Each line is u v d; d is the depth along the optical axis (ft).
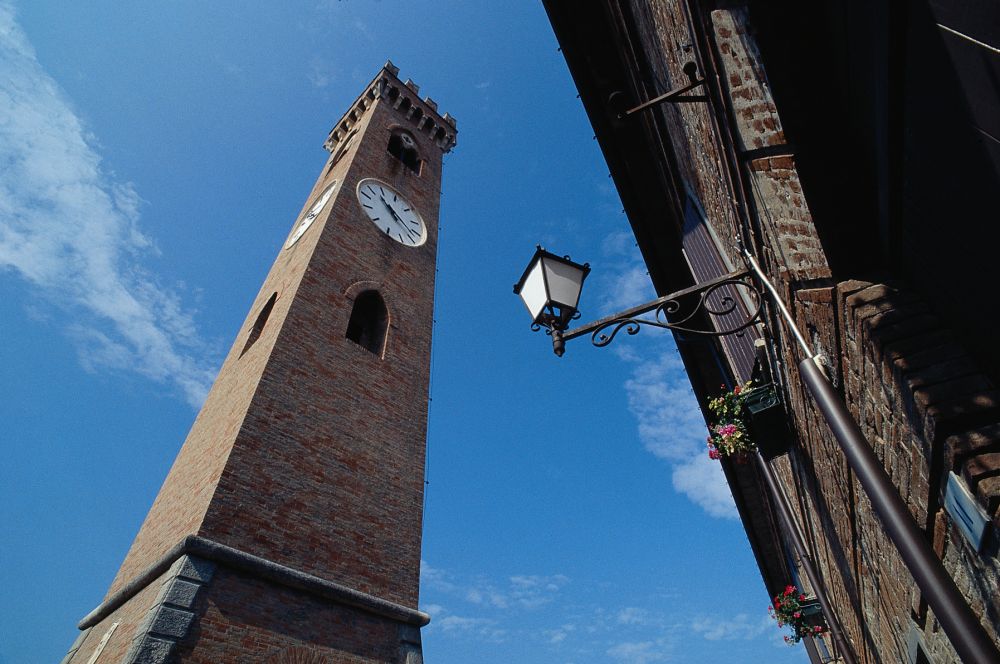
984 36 5.30
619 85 24.93
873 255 10.18
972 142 6.22
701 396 33.09
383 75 90.27
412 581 37.50
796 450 18.53
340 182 62.54
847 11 8.37
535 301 16.53
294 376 40.29
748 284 14.06
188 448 42.32
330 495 36.55
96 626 34.32
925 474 8.16
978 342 7.56
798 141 10.75
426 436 46.88
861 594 16.57
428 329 56.59
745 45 10.69
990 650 5.73
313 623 30.68
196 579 27.71
